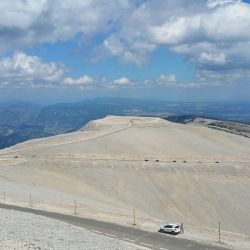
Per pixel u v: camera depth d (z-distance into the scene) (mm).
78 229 56875
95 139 178125
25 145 164375
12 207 74875
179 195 133625
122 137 188250
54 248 40406
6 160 134625
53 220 61812
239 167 159125
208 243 59188
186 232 65812
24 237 43625
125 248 48656
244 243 61656
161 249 54375
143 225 68188
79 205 83375
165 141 190250
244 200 138500
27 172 123812
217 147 191875
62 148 155875
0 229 46875
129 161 148875
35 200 83875
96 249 44250
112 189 127062
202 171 151625
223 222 123562
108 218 72062
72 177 129125
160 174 143750
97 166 140000
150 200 126375
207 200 134250
